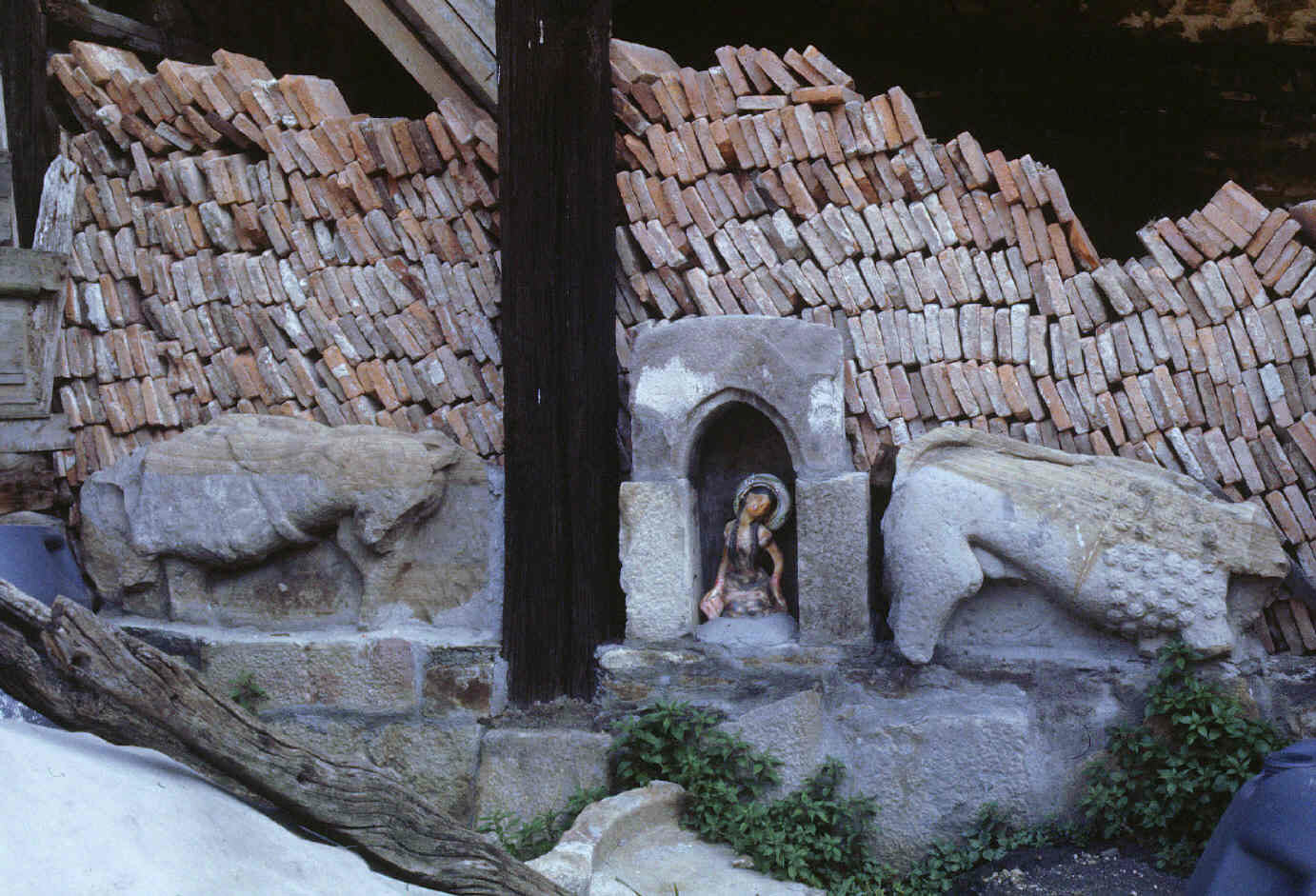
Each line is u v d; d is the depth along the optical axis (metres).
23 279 6.54
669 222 5.98
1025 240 5.58
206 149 6.72
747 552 5.86
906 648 5.39
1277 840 3.70
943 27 9.47
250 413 6.58
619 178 6.02
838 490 5.53
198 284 6.70
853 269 5.77
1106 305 5.55
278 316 6.56
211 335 6.70
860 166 5.78
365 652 6.02
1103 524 5.19
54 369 6.80
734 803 5.40
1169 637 5.20
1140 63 9.10
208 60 8.54
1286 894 3.68
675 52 10.13
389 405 6.43
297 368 6.54
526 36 5.82
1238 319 5.37
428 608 6.23
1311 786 3.75
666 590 5.79
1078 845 5.11
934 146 5.68
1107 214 9.27
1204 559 5.13
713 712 5.63
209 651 6.21
